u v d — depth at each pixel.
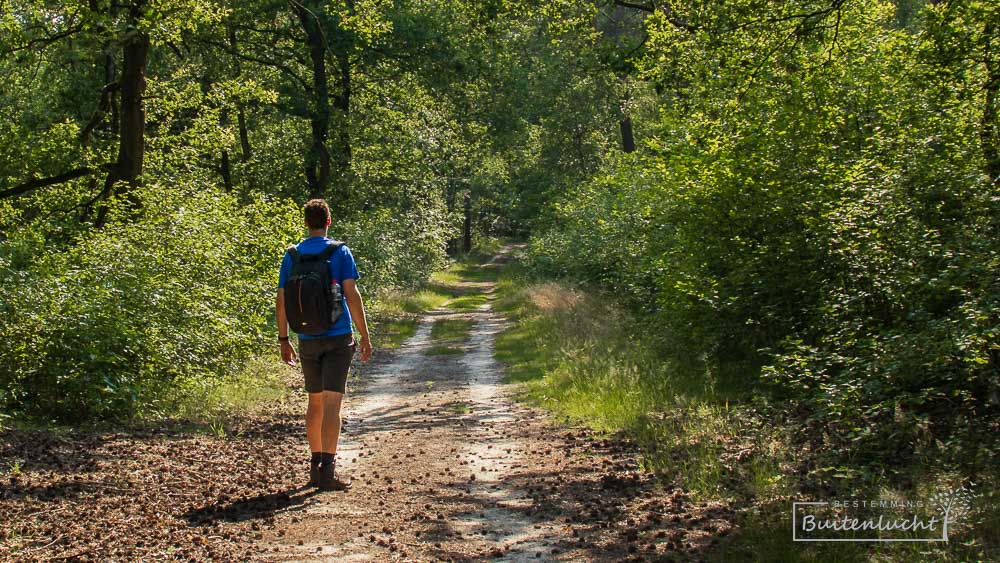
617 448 7.97
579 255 27.14
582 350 14.99
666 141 15.63
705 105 14.08
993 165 8.49
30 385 8.90
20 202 17.97
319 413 6.34
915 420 6.68
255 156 30.06
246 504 5.76
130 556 4.50
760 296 10.80
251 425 9.59
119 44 15.30
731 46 12.43
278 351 14.75
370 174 30.59
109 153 18.47
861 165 9.53
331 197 29.81
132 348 9.63
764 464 6.42
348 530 5.21
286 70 28.14
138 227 13.09
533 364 15.89
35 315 8.91
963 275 6.93
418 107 30.55
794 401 8.57
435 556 4.72
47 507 5.36
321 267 5.98
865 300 8.50
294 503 5.83
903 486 5.69
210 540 4.88
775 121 11.45
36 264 11.47
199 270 12.66
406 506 5.84
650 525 5.25
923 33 10.27
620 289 22.42
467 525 5.41
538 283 32.84
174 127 23.83
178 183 17.69
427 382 14.80
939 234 8.09
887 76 11.45
